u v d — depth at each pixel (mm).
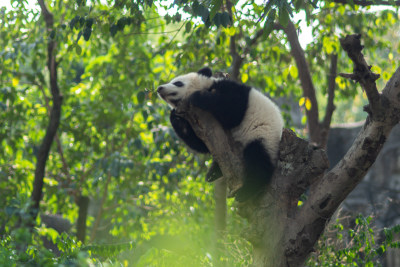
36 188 12523
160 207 14617
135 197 15617
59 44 12820
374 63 14016
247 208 6672
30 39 13297
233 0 7297
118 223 14227
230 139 7961
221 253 8414
